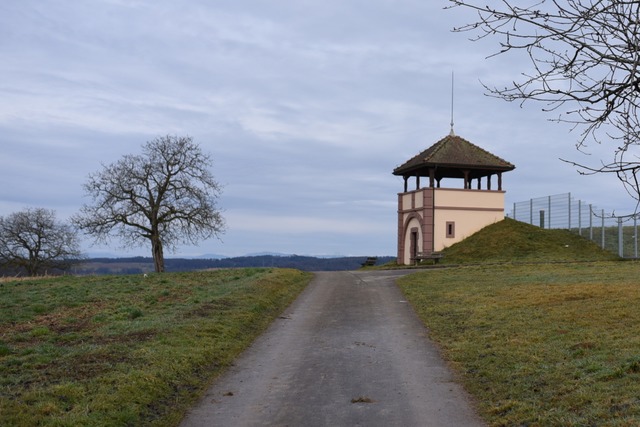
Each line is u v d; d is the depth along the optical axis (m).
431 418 8.60
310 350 13.68
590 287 20.25
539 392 9.19
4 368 10.33
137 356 11.47
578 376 9.58
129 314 16.78
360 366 12.05
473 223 46.78
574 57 4.86
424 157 47.00
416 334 15.47
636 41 4.50
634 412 7.55
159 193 47.19
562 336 12.82
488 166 46.38
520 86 5.09
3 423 7.58
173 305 18.89
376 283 28.03
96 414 8.19
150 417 8.70
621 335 12.24
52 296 21.77
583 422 7.53
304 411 9.09
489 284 23.77
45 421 7.82
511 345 12.62
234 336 14.77
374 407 9.23
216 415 8.94
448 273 30.03
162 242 47.19
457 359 12.29
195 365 11.64
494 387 9.94
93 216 46.50
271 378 11.17
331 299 22.67
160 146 47.38
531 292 20.16
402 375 11.24
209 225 47.53
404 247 50.44
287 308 20.50
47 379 9.74
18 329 14.70
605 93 4.86
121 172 46.69
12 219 61.22
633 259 37.16
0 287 26.06
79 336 13.58
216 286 24.86
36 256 61.03
